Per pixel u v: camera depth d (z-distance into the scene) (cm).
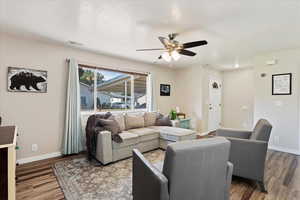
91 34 265
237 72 565
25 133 281
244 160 216
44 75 298
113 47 329
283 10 188
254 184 223
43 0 173
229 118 585
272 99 364
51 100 307
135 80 461
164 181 113
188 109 527
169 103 543
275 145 361
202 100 497
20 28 243
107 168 263
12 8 189
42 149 298
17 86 273
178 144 116
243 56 396
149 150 350
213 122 558
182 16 206
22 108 278
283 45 314
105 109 398
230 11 193
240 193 201
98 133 284
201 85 495
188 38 278
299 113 333
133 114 399
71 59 321
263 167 205
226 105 592
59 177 231
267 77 370
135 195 161
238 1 172
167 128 381
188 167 116
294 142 338
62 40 291
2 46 260
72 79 322
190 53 271
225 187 145
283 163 288
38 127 294
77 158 306
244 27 235
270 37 272
